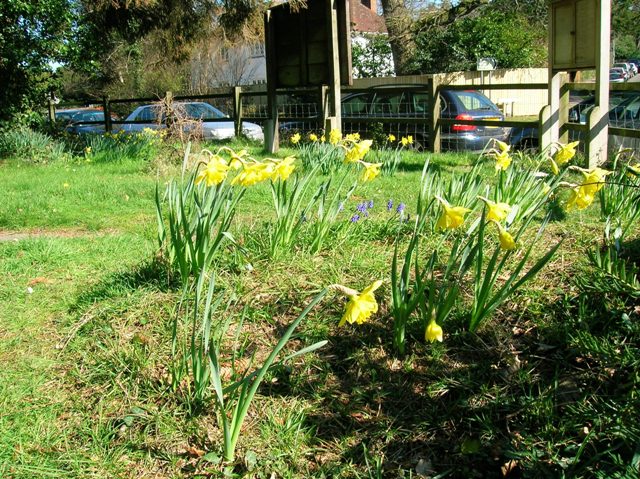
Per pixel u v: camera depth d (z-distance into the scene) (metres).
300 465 2.53
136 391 2.99
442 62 25.05
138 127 17.97
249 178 3.02
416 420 2.76
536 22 26.92
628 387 2.72
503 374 2.98
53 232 6.05
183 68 28.84
